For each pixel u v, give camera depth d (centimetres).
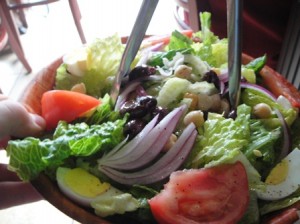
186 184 22
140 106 26
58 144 22
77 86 29
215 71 30
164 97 28
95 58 31
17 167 22
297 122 28
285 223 21
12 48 87
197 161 24
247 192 22
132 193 23
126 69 27
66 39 100
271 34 54
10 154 22
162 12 98
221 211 22
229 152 23
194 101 27
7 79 87
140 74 29
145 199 22
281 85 29
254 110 27
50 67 31
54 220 53
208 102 28
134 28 25
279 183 24
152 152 24
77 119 27
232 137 24
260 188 23
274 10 50
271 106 28
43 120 27
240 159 23
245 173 23
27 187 31
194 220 21
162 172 24
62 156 22
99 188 23
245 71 30
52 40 100
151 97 26
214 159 24
